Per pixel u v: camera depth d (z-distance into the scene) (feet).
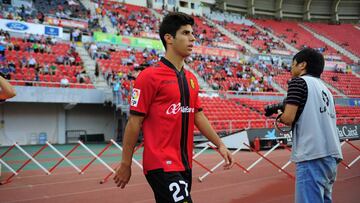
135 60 74.69
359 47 133.90
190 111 7.77
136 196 18.90
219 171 27.73
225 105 64.69
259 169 28.63
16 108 57.41
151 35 91.09
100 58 71.67
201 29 115.44
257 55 105.40
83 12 93.35
